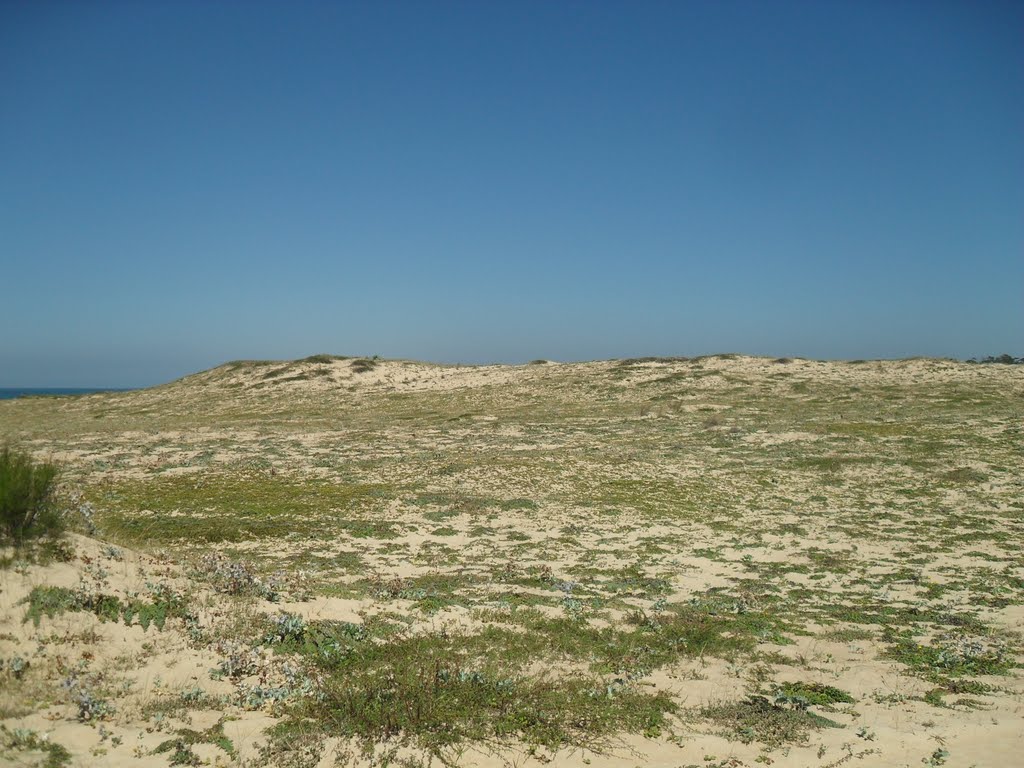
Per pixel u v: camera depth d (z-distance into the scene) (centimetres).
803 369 6525
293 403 6106
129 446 3619
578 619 1209
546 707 866
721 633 1188
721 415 4691
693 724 853
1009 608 1364
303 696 861
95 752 672
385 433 4250
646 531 1988
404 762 725
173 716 772
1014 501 2388
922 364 6372
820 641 1180
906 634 1211
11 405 6662
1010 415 4234
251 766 695
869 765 758
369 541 1780
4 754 637
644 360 7138
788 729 838
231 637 963
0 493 1001
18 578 923
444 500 2305
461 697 870
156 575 1077
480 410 5422
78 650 848
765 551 1797
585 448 3553
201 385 7138
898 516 2197
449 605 1241
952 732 838
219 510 2080
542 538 1883
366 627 1081
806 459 3153
